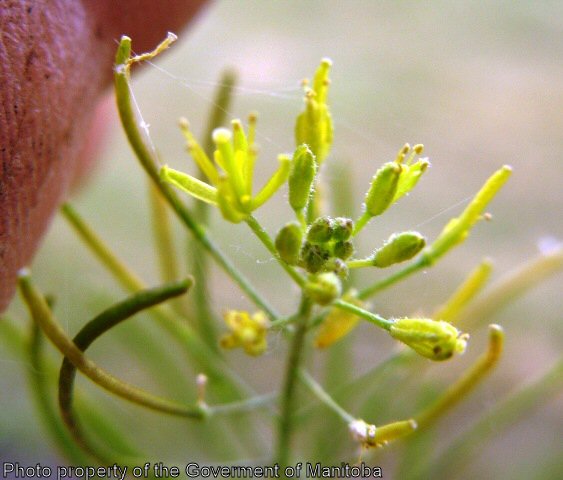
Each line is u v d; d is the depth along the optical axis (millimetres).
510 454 53
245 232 64
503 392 55
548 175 70
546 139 72
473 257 65
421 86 74
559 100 75
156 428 48
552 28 81
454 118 73
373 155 67
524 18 82
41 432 53
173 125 74
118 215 71
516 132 72
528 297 63
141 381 54
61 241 67
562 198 69
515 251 66
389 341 56
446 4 83
